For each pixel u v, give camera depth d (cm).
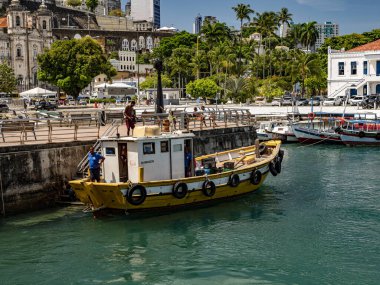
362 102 6500
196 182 2361
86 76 8469
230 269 1703
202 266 1728
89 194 2197
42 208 2425
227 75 9488
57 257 1809
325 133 4916
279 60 10969
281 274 1662
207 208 2441
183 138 2414
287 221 2234
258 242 1958
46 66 8581
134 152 2255
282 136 5088
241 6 11712
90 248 1897
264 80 9725
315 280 1619
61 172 2517
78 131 3234
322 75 9431
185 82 12231
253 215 2327
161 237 2014
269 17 11556
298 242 1958
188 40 17162
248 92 8262
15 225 2164
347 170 3512
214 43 12300
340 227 2142
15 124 3052
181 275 1659
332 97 7781
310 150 4619
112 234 2045
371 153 4381
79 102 8750
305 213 2364
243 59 11888
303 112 6581
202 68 11375
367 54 7431
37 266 1734
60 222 2200
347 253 1839
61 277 1650
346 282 1603
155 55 17062
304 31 12012
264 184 3023
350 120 5044
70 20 19962
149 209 2262
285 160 4022
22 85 14050
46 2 19188
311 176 3294
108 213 2253
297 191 2836
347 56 7738
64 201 2477
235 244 1936
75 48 8519
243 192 2647
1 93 10469
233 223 2200
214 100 8525
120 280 1627
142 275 1661
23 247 1905
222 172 2556
